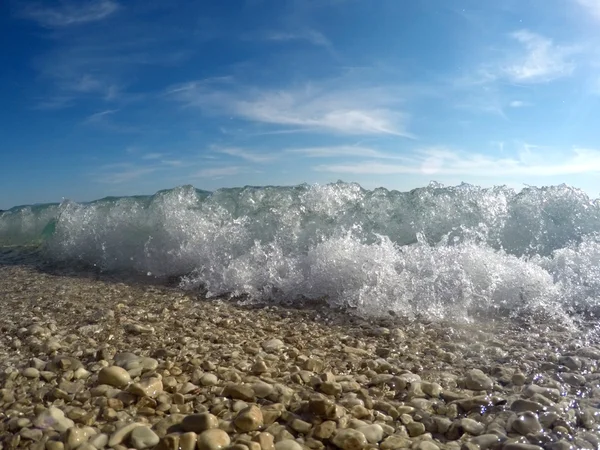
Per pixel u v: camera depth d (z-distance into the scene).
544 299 0.65
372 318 0.62
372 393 0.41
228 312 0.66
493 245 0.83
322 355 0.50
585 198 0.84
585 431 0.34
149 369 0.45
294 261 0.77
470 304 0.65
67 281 0.85
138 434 0.33
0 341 0.55
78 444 0.32
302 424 0.34
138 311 0.66
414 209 0.87
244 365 0.46
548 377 0.43
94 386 0.41
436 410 0.38
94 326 0.59
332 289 0.71
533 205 0.85
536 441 0.32
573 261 0.73
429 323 0.60
